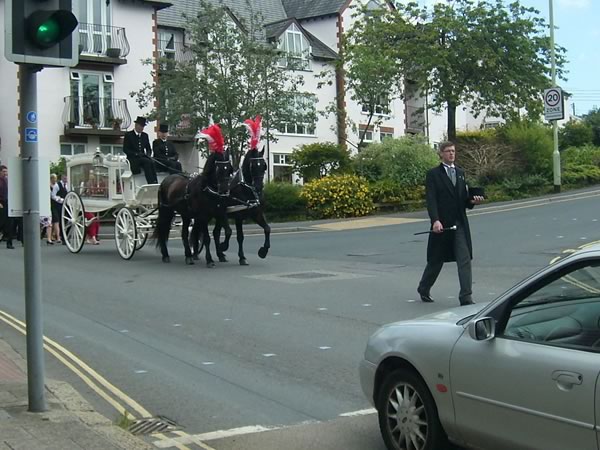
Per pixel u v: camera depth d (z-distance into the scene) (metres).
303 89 41.06
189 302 11.74
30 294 5.83
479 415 4.54
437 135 51.59
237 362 8.19
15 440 5.21
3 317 10.58
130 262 17.05
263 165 16.38
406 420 5.11
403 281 13.42
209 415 6.43
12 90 31.86
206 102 30.05
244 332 9.60
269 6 44.75
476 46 34.91
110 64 34.25
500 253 16.80
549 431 4.10
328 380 7.45
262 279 14.05
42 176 5.68
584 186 35.28
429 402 4.91
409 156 32.00
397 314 10.41
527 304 4.54
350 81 37.16
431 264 11.03
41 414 5.86
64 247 20.86
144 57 35.47
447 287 12.70
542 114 38.41
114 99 34.47
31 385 5.92
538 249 17.11
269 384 7.35
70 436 5.32
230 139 29.58
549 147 35.47
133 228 17.41
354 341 9.00
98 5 34.19
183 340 9.23
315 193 29.53
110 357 8.42
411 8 36.09
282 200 29.31
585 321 4.22
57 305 11.63
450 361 4.73
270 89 30.97
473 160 34.97
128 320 10.45
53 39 5.38
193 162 36.84
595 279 4.27
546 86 35.59
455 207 10.52
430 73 36.25
